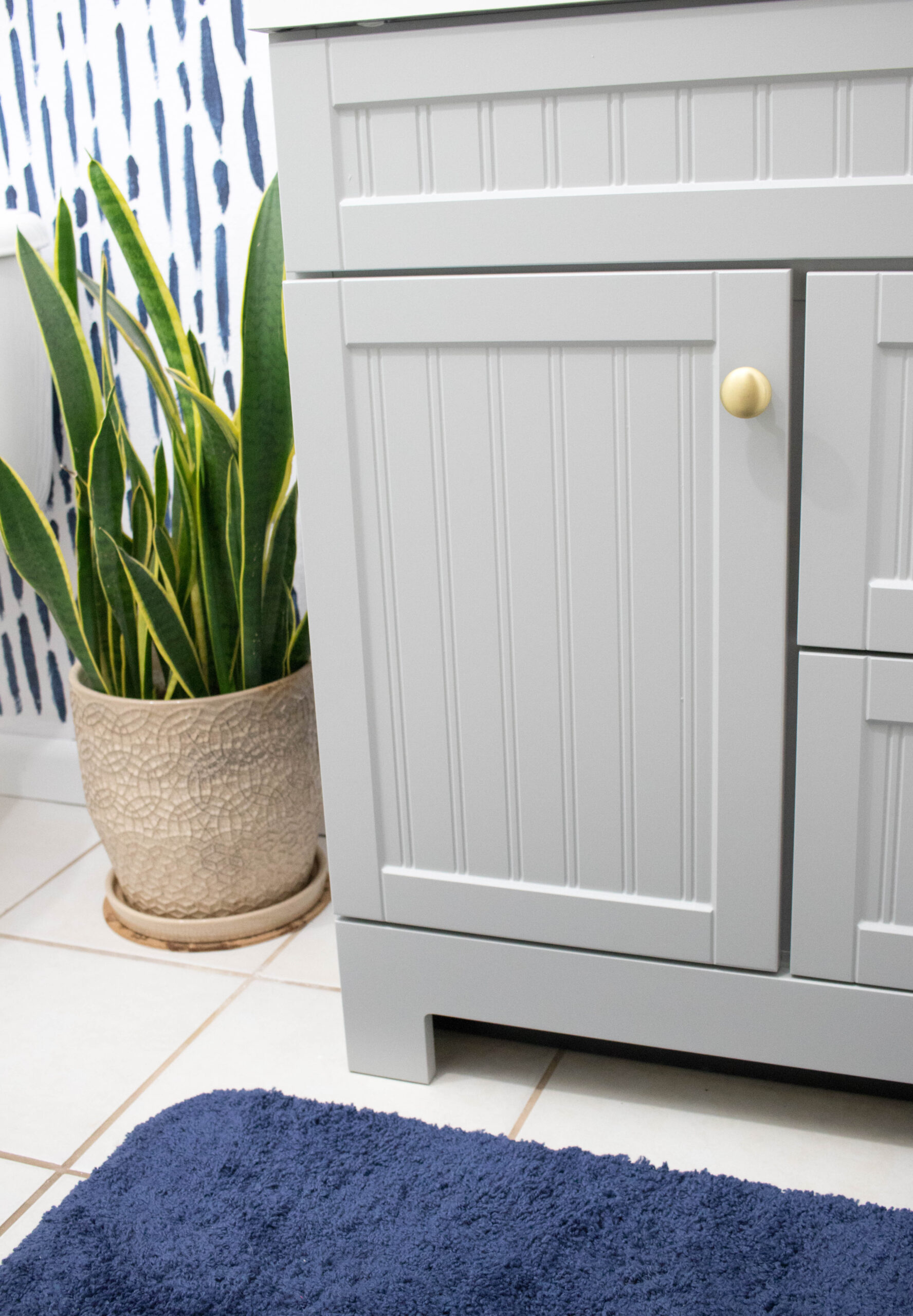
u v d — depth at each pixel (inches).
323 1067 37.7
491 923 34.0
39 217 49.2
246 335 37.4
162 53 46.4
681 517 29.0
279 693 43.2
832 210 25.9
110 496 41.5
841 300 26.2
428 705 32.6
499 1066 37.6
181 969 43.4
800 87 25.4
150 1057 38.4
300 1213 31.3
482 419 29.7
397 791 33.7
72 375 42.3
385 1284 29.0
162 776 42.5
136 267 41.5
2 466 40.4
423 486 30.7
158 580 43.6
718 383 27.7
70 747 57.4
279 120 28.7
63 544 54.6
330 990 41.8
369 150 28.5
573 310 28.0
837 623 28.5
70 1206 31.7
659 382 28.1
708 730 30.4
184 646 42.4
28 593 55.7
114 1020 40.4
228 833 43.6
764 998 32.3
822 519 27.9
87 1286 29.2
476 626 31.5
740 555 28.8
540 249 28.0
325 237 29.4
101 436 39.6
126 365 50.9
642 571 29.7
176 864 43.9
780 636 29.1
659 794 31.4
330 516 31.6
